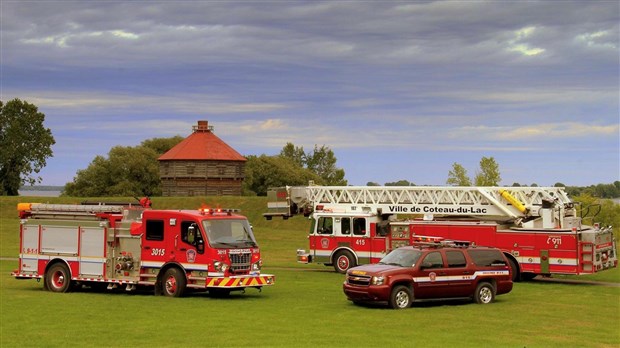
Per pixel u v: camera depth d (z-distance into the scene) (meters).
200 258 22.06
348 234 31.78
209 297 22.66
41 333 15.97
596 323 18.14
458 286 20.86
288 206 34.50
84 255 24.09
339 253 31.97
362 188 32.94
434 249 20.86
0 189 101.38
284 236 57.75
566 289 25.83
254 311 19.47
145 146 115.38
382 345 14.60
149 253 23.06
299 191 34.41
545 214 28.83
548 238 27.31
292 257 42.16
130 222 23.50
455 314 19.12
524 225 29.20
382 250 30.89
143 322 17.50
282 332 16.16
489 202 30.27
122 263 23.39
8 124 102.88
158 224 22.95
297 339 15.25
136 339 15.26
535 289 25.70
